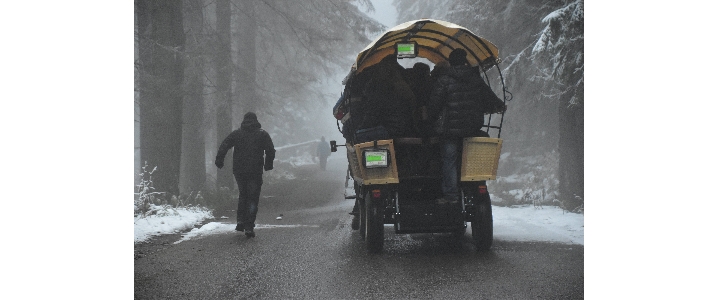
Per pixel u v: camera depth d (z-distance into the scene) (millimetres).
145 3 12133
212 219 10992
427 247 7367
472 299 4824
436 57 9273
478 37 7629
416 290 5141
